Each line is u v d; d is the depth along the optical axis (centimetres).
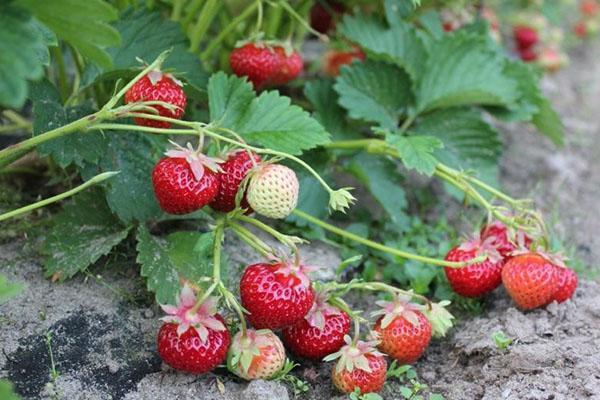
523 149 87
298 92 78
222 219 57
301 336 58
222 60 73
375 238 71
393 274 68
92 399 56
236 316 60
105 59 53
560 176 83
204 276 58
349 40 73
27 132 74
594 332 60
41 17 51
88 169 61
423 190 77
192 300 54
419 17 78
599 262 73
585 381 56
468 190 63
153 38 64
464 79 71
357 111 70
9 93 46
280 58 67
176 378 57
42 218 66
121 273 62
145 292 61
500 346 59
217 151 57
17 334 58
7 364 56
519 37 91
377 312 59
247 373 56
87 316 59
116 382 57
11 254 62
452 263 61
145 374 57
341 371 57
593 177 84
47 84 61
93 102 67
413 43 73
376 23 72
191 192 55
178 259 60
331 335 58
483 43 72
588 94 100
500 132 89
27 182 69
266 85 69
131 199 61
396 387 59
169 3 71
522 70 75
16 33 47
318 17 77
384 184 70
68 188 67
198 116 70
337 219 72
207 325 54
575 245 75
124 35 64
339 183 75
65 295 60
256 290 55
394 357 59
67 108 60
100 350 58
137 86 57
